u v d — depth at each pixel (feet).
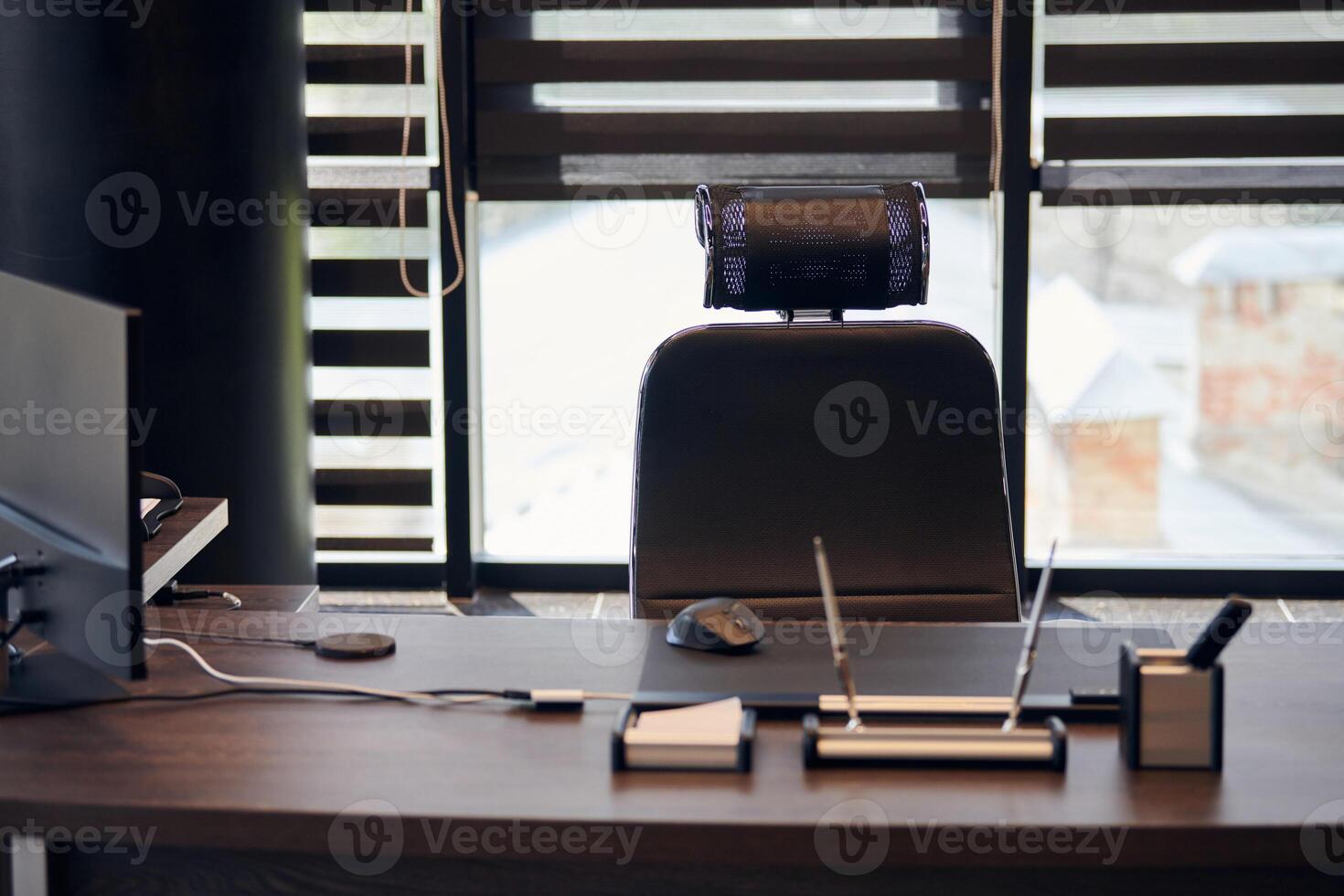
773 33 11.03
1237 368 12.21
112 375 3.77
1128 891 3.57
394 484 11.89
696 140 11.19
